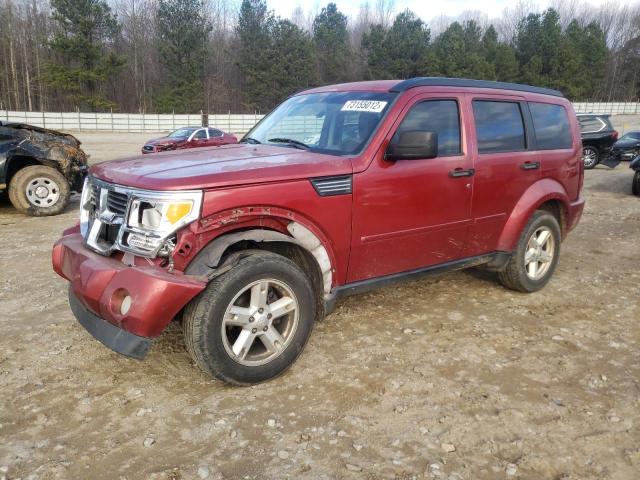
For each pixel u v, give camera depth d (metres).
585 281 5.70
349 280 3.95
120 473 2.66
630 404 3.31
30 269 5.93
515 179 4.83
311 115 4.43
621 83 80.25
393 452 2.83
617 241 7.65
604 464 2.77
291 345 3.51
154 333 3.05
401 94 4.11
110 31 53.66
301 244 3.51
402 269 4.23
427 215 4.21
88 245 3.56
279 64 56.41
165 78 60.19
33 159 9.69
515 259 5.00
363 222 3.84
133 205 3.22
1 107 58.72
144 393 3.37
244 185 3.28
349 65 67.12
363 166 3.79
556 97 5.47
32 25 60.34
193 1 54.59
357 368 3.71
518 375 3.65
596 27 72.69
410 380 3.56
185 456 2.79
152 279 2.99
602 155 17.84
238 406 3.23
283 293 3.47
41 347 3.97
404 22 65.81
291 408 3.22
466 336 4.25
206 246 3.21
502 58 65.19
